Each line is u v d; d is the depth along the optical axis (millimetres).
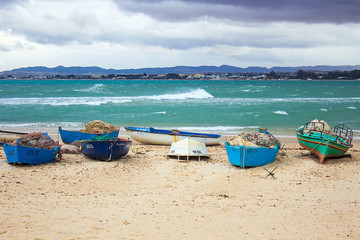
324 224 8781
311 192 11641
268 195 11391
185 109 40156
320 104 46906
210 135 21688
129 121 32375
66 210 9438
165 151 19797
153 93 65312
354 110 40562
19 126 29062
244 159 15102
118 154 16688
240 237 7977
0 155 17031
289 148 20422
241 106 43344
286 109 40906
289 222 8930
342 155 17328
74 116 34906
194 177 13852
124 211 9555
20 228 7949
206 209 9906
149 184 12789
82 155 17422
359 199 10750
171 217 9172
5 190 11125
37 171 13883
